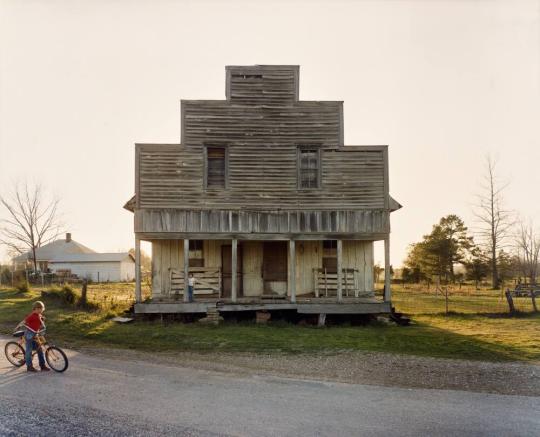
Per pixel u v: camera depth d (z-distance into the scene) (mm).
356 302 20094
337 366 12039
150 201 20312
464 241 55156
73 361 12609
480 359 12844
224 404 8898
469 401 9148
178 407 8719
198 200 20484
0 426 7801
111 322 19047
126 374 11195
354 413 8430
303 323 19891
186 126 20719
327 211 20734
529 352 13602
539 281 49094
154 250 22453
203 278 22312
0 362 12508
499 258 53312
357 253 22688
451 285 55219
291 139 20969
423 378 10898
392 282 60188
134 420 8031
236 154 20797
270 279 22656
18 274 48594
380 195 20875
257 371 11539
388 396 9469
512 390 9930
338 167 20953
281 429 7648
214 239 20500
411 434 7465
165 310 19641
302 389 9945
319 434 7457
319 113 21141
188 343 14969
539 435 7430
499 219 53375
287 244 22797
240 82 21109
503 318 22250
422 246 57000
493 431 7598
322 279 22438
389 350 14000
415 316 22969
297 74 21250
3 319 20000
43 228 54062
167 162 20531
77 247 73000
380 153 21078
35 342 11555
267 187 20719
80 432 7535
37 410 8539
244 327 18297
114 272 61438
